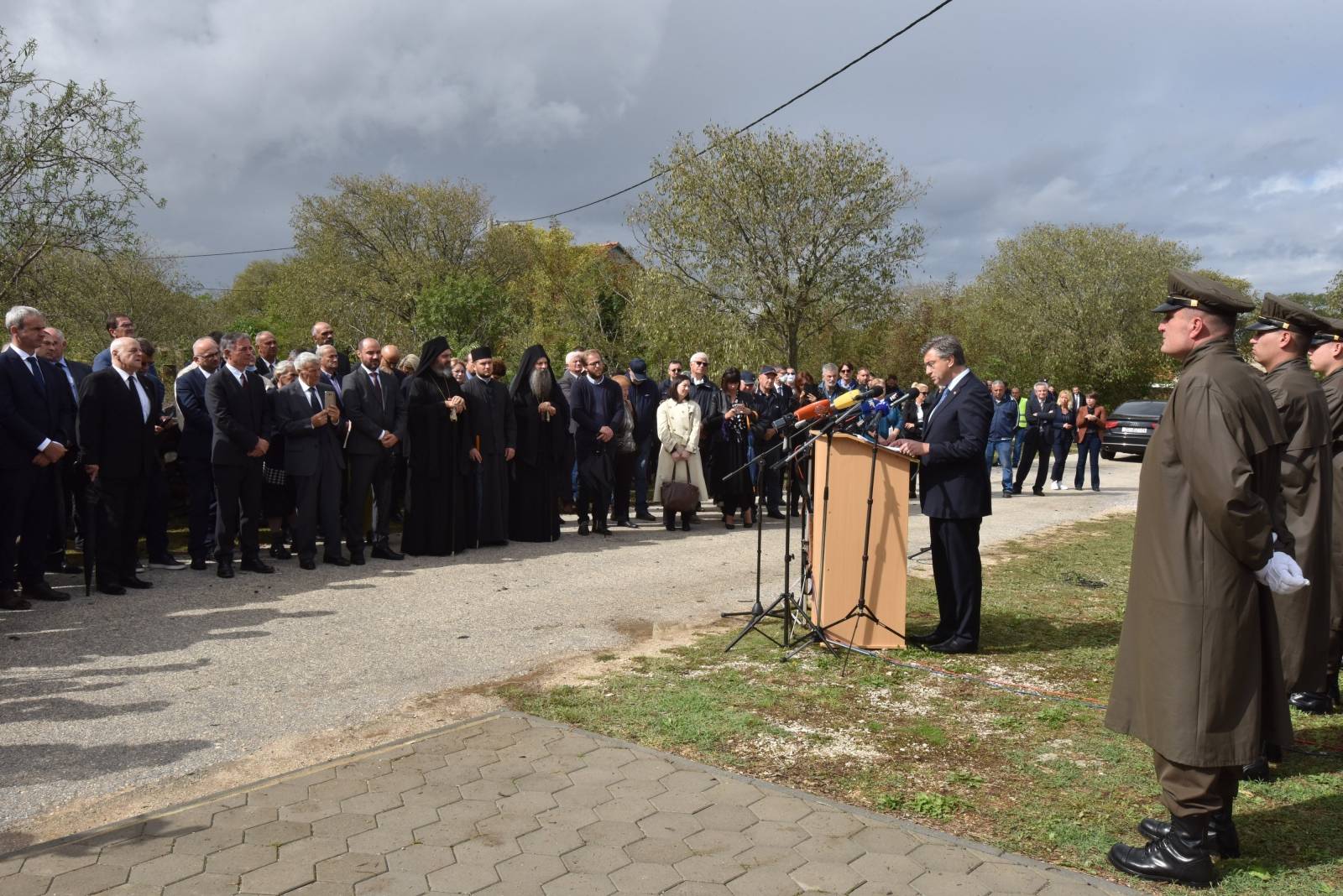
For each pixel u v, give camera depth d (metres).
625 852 3.12
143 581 7.32
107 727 4.32
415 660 5.44
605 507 10.38
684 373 11.04
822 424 6.23
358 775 3.73
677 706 4.62
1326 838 3.36
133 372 7.08
